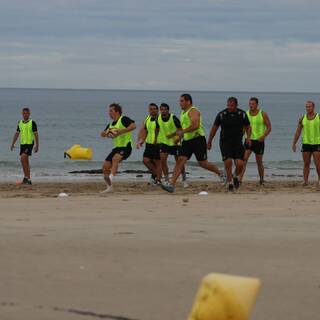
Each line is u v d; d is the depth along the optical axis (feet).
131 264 50.75
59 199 94.12
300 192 111.04
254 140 123.85
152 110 123.03
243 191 111.65
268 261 52.54
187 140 109.60
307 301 43.21
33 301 42.45
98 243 57.21
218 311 35.42
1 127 455.22
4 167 217.77
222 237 60.80
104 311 40.98
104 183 144.15
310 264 51.83
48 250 54.54
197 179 173.37
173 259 52.49
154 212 77.61
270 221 70.79
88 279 46.91
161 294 44.04
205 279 36.29
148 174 196.03
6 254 53.16
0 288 44.78
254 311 41.39
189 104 108.68
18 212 77.66
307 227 67.10
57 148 313.12
